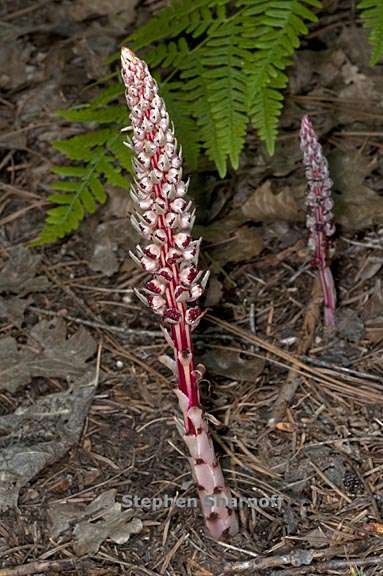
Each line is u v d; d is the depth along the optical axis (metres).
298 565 3.22
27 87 5.66
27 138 5.37
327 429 3.73
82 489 3.60
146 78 2.65
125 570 3.29
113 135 4.42
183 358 3.04
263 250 4.63
